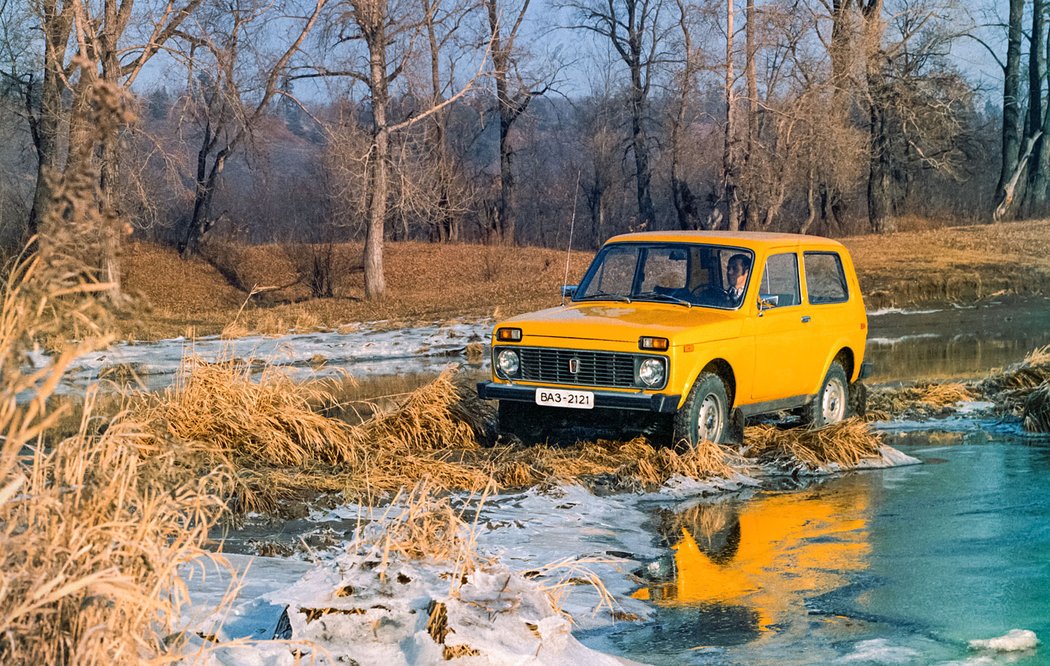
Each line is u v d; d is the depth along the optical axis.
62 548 3.79
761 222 50.41
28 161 39.03
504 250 52.25
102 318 3.79
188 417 10.63
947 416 13.55
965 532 8.05
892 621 5.99
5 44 34.72
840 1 50.28
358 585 5.07
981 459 10.95
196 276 45.19
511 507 9.01
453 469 9.88
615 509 9.08
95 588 3.71
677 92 54.88
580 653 4.94
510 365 10.89
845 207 59.75
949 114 54.41
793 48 46.38
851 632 5.81
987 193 77.06
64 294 3.75
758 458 10.88
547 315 11.10
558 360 10.66
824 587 6.71
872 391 15.44
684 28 53.19
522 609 4.94
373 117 39.16
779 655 5.45
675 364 10.20
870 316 29.94
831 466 10.63
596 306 11.52
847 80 48.00
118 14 33.41
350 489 9.11
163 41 35.09
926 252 42.56
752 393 11.19
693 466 10.06
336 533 7.99
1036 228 50.25
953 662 5.26
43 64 33.62
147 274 44.53
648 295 11.50
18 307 3.72
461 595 4.91
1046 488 9.52
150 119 37.50
